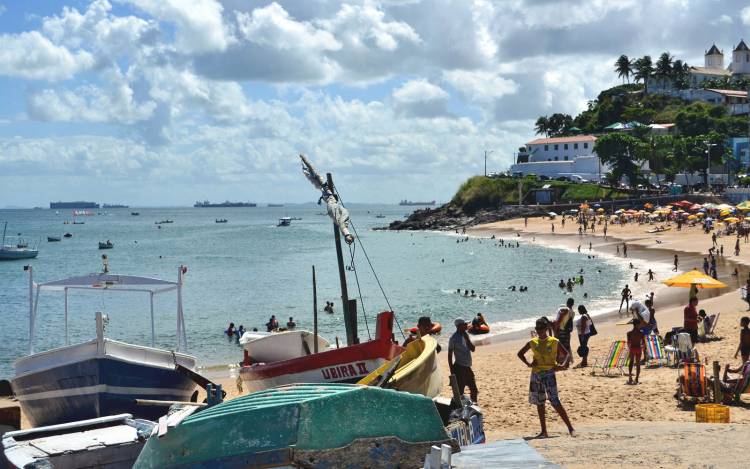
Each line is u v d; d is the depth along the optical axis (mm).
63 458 9070
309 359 13898
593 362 21891
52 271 88375
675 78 197250
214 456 6805
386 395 7086
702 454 8750
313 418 6781
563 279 61594
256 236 164875
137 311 51312
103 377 14094
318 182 16516
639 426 11938
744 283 49938
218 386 9672
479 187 159875
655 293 49250
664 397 15875
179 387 15227
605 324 35094
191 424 6926
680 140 143500
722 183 146125
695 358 19594
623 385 17562
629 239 97562
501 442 7766
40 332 43000
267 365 14484
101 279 17703
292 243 136625
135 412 14633
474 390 13266
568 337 20672
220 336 40031
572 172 164750
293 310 50531
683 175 149375
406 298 53812
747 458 8445
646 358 20859
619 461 8484
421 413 7211
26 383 14773
